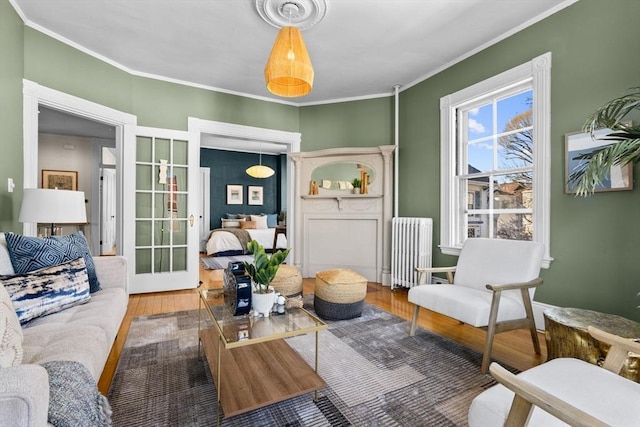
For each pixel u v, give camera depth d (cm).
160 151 383
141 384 173
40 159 586
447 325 270
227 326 158
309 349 221
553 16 253
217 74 374
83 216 248
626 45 213
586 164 227
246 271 189
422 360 205
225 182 851
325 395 166
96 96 323
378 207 432
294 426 142
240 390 146
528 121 287
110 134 598
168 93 384
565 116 245
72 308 179
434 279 368
